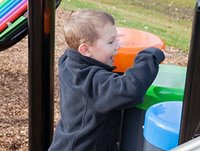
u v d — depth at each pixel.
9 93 3.97
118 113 1.76
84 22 1.68
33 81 1.69
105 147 1.73
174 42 5.19
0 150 3.16
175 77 2.09
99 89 1.60
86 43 1.68
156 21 5.72
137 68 1.57
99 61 1.70
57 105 3.72
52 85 1.73
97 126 1.66
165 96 1.92
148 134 1.73
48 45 1.65
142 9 6.02
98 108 1.62
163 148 1.66
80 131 1.67
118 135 1.86
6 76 4.29
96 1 6.23
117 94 1.56
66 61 1.74
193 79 1.33
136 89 1.55
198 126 1.36
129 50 2.01
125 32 2.27
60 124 1.80
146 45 2.11
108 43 1.70
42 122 1.75
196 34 1.30
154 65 1.59
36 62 1.66
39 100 1.72
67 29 1.71
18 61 4.60
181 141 1.40
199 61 1.31
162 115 1.75
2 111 3.67
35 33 1.63
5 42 2.05
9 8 2.20
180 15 5.87
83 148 1.68
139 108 1.91
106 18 1.70
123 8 6.05
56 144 1.74
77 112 1.67
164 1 6.23
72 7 5.89
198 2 1.29
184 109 1.37
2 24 2.10
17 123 3.50
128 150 1.98
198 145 0.87
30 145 1.81
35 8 1.60
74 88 1.66
